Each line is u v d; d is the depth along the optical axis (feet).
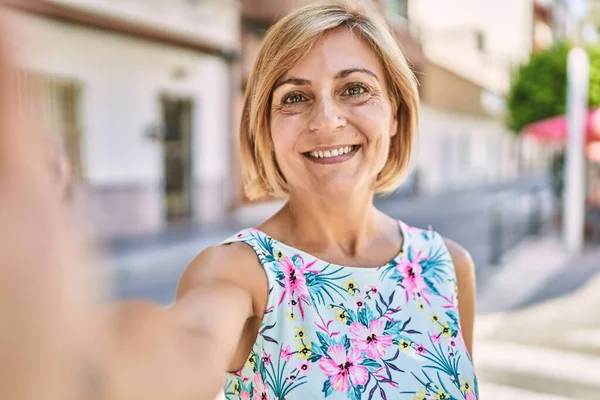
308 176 4.14
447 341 4.17
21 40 1.21
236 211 48.39
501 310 19.83
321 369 3.67
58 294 1.27
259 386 3.66
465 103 99.50
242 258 3.71
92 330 1.34
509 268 26.61
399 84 4.42
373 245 4.42
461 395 4.01
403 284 4.24
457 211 57.41
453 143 98.02
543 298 21.25
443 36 89.04
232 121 48.57
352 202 4.21
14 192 1.26
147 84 40.22
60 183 1.44
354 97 4.14
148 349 1.74
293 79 4.05
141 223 39.81
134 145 39.37
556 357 15.08
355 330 3.88
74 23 34.09
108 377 1.40
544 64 41.24
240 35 49.98
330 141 4.02
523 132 43.34
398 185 4.94
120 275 26.86
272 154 4.46
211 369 2.07
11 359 1.18
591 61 36.60
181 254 33.14
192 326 2.54
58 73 33.96
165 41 40.47
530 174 150.71
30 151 1.31
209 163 45.85
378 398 3.72
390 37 4.32
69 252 1.32
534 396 12.70
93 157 36.40
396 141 4.81
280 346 3.68
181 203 44.29
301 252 3.95
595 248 31.35
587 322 18.17
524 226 41.52
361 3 4.24
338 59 4.04
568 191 31.50
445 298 4.37
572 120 31.17
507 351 15.62
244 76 50.24
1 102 1.23
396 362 3.90
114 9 36.91
